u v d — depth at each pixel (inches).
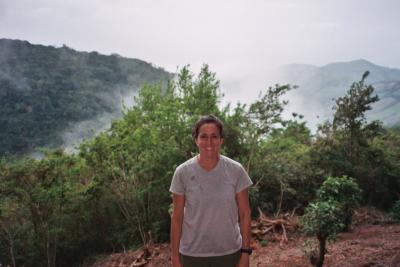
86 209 706.8
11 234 697.6
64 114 5157.5
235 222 102.5
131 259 506.3
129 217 622.2
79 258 724.7
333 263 282.0
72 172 661.3
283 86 596.1
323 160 707.4
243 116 644.7
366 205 637.9
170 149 605.6
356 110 705.6
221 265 100.3
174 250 103.7
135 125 713.0
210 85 731.4
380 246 321.4
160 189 625.3
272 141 792.3
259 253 389.1
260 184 638.5
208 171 101.3
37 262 719.1
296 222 484.1
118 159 607.8
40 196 637.9
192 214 100.7
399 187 738.8
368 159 731.4
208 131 99.3
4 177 648.4
